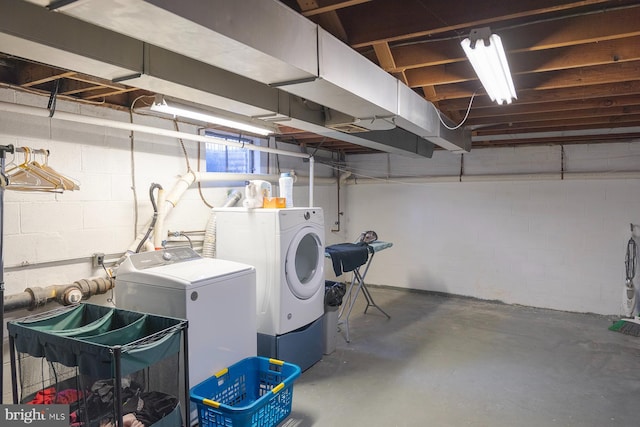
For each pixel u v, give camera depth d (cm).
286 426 260
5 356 253
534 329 446
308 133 471
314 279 360
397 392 305
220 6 133
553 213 520
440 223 592
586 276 505
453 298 579
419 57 236
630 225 480
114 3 112
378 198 636
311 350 352
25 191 246
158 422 194
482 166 562
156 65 190
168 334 199
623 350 384
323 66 183
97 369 176
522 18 210
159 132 313
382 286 639
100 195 306
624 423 262
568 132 471
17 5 144
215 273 267
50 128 274
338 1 171
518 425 261
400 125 290
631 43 219
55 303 276
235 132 444
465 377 330
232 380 272
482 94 311
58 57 164
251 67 169
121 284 273
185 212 381
